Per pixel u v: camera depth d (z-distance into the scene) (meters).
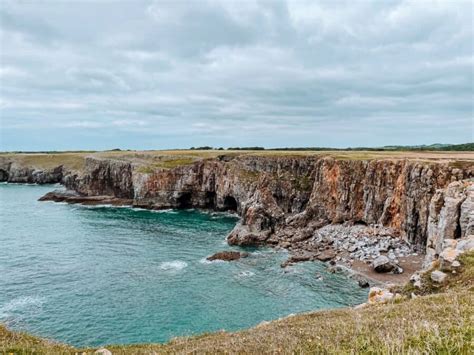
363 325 16.30
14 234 93.56
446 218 48.47
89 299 53.16
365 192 91.38
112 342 41.50
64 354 17.84
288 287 57.00
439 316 15.63
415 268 62.00
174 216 118.62
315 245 79.75
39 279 61.25
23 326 45.06
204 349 16.58
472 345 11.01
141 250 79.12
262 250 79.19
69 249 79.88
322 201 101.62
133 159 154.62
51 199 148.38
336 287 56.44
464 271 26.70
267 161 125.00
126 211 127.31
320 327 18.16
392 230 82.06
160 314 48.41
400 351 11.53
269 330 20.59
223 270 65.81
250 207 93.50
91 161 162.50
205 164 132.75
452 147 189.00
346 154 117.81
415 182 75.06
